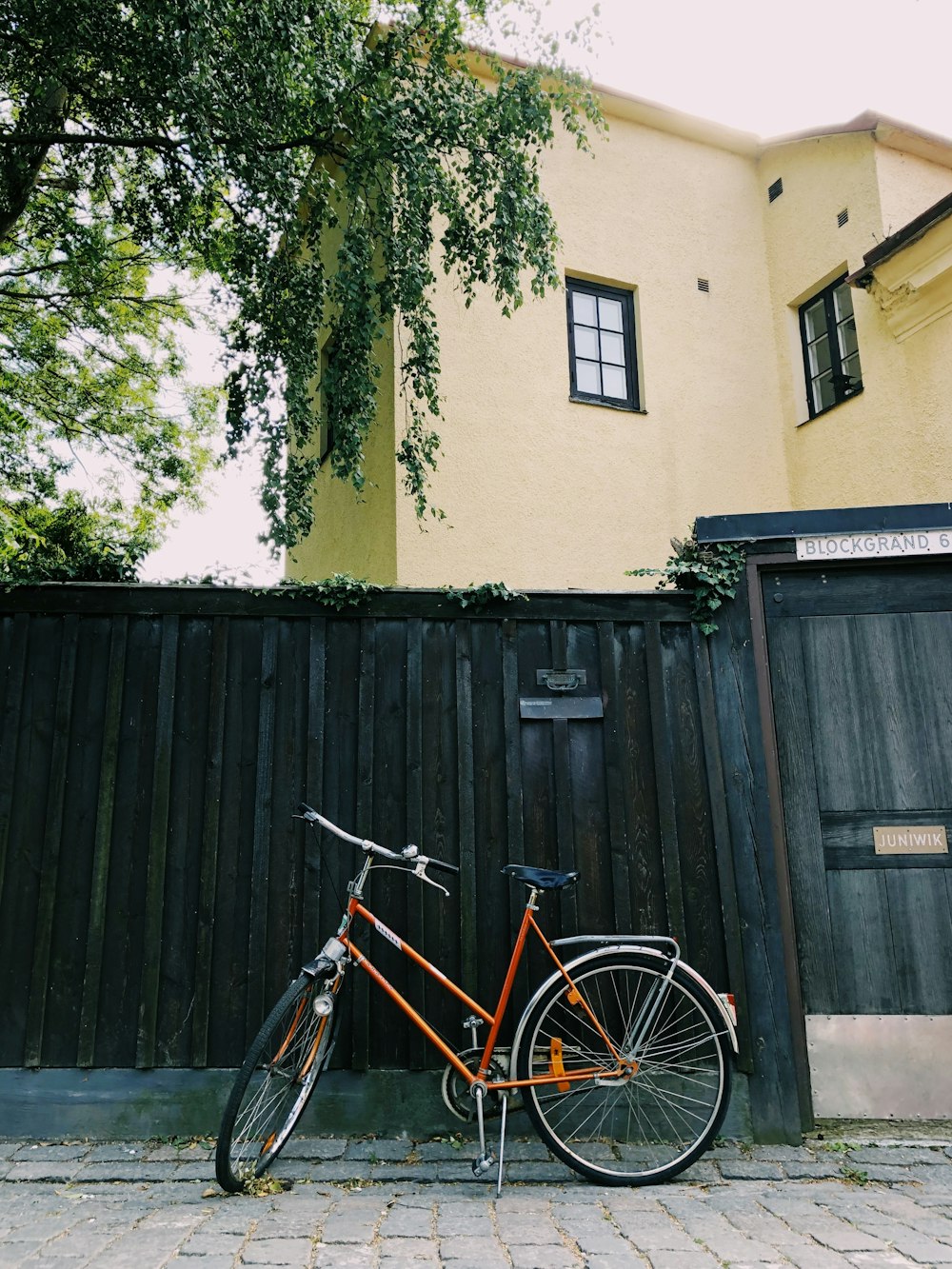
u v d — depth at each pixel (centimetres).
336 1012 342
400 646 395
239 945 365
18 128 597
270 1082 323
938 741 395
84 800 375
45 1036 356
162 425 1358
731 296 861
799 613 407
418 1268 240
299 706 387
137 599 391
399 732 387
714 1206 290
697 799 386
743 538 406
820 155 838
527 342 764
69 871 369
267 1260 245
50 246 1038
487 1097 340
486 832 380
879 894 384
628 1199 298
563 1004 351
